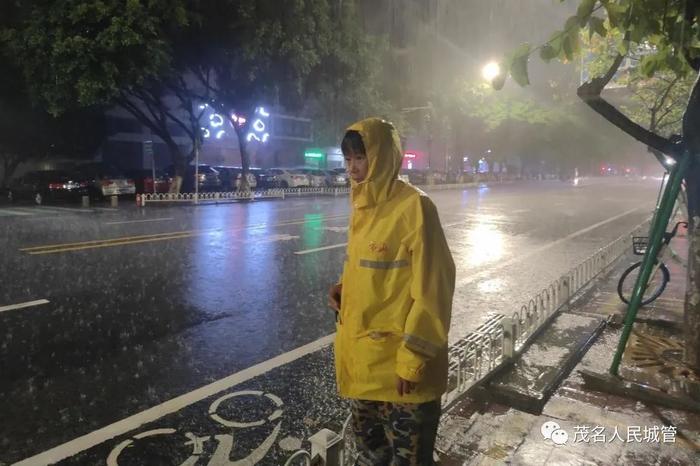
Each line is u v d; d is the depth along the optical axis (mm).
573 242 11547
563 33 3477
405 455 2051
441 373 2023
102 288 6906
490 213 17688
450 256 1996
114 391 3977
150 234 11680
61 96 15750
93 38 14938
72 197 21734
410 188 2016
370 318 2002
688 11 3490
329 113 24172
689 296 4129
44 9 14953
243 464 3049
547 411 3570
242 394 3938
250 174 26516
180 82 22672
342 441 2500
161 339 5105
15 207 19203
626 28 3461
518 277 8047
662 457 3000
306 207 19422
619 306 6254
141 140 32219
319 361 4598
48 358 4594
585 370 3979
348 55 20141
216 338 5164
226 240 11008
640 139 3912
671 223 9141
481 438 3217
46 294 6562
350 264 2076
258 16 17109
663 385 3732
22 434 3357
